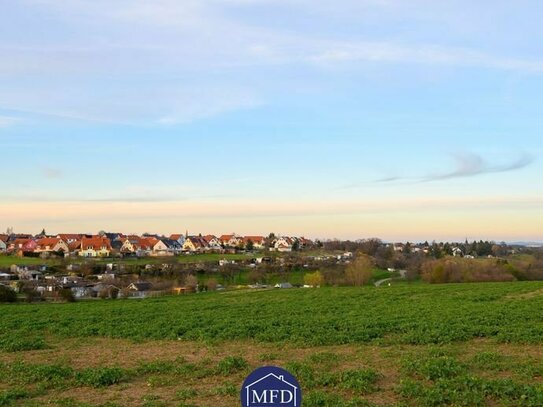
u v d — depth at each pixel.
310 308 35.16
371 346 21.72
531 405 12.95
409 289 50.22
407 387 14.33
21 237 158.12
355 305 36.75
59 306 43.00
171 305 40.81
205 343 23.27
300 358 19.58
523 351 20.05
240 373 17.27
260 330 25.66
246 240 174.75
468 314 29.53
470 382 14.51
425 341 22.11
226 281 90.19
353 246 150.12
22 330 28.22
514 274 89.38
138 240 151.00
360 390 14.62
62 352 22.20
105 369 17.17
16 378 17.19
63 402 14.30
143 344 23.75
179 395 14.56
